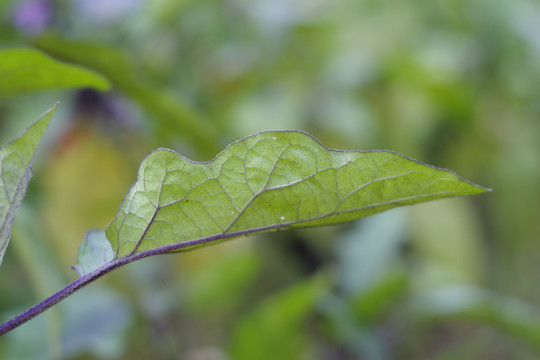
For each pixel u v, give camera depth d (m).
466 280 0.53
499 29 0.64
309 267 0.50
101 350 0.34
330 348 0.45
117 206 0.44
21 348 0.33
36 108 0.44
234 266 0.41
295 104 0.56
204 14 0.54
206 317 0.47
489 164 0.62
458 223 0.54
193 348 0.45
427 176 0.22
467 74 0.63
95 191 0.43
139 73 0.32
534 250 0.67
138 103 0.34
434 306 0.43
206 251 0.46
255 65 0.57
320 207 0.22
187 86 0.53
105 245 0.22
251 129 0.53
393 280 0.40
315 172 0.22
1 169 0.22
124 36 0.45
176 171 0.22
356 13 0.64
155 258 0.43
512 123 0.63
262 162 0.22
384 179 0.22
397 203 0.22
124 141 0.44
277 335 0.40
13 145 0.22
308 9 0.61
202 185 0.22
